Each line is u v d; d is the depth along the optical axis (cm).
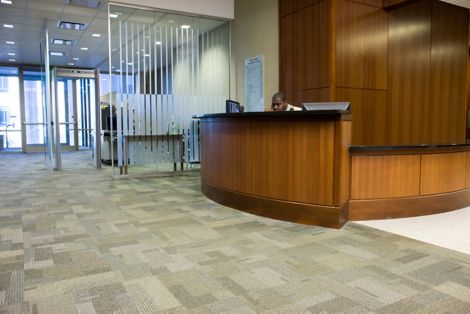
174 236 340
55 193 543
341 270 261
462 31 759
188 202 483
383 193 392
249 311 206
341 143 350
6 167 860
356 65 598
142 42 727
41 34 934
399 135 666
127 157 698
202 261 279
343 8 577
